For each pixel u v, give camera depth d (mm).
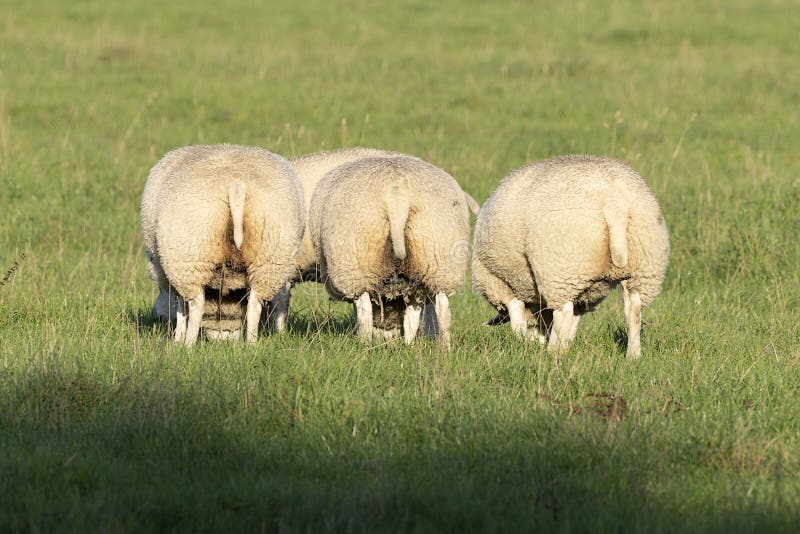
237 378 20938
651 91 68562
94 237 38812
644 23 89188
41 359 20906
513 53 79375
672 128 59938
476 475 16562
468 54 79438
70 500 15078
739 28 87750
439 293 24297
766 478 16625
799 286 32406
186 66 75625
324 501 15234
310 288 34250
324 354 22703
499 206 25016
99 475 16156
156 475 16328
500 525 14578
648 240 22781
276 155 25750
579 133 58906
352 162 26016
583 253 22797
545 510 14977
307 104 65688
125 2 97812
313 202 26672
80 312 28547
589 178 22984
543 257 23266
